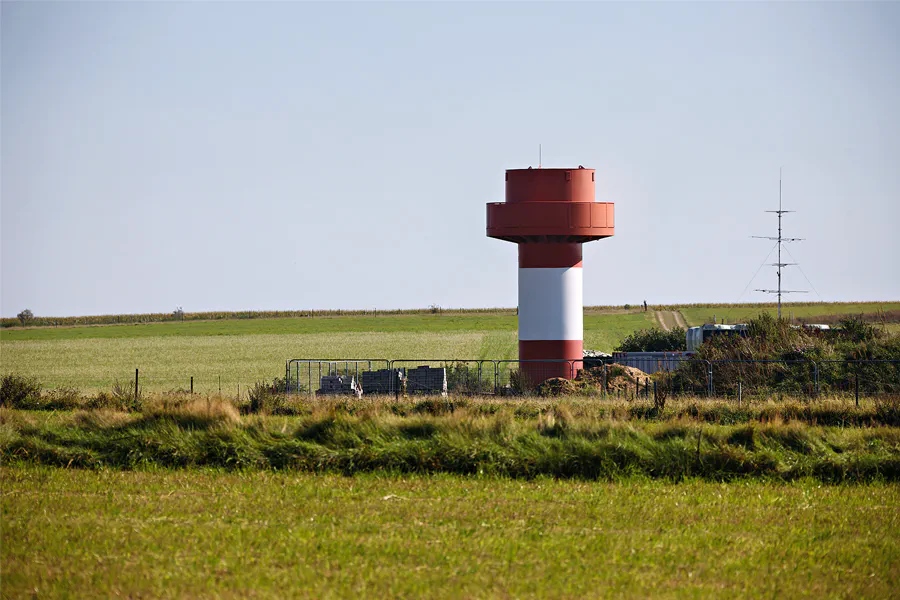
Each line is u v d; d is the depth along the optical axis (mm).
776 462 56656
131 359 196000
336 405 81938
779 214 173375
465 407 79062
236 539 41000
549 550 40219
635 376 99875
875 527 45000
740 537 42906
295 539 41125
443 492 50750
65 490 51031
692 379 98250
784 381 95375
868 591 36500
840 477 55844
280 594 34469
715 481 55031
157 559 38281
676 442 57781
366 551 39562
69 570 36906
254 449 58875
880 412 75375
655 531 43625
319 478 54469
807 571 38562
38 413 82688
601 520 45312
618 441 57750
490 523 44469
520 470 55750
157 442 59562
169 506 47250
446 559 38562
